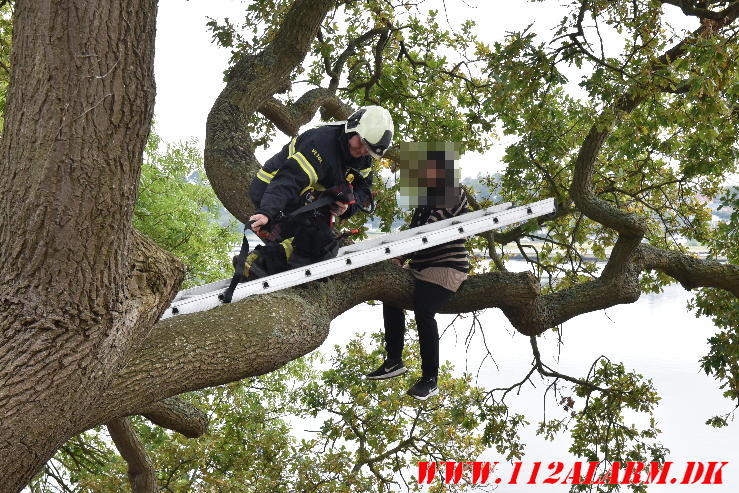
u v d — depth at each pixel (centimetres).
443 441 1109
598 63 679
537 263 1088
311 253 439
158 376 343
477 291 548
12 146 253
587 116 685
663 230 1155
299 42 675
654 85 662
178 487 947
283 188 392
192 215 1852
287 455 1110
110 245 260
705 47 598
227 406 1230
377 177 1038
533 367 1034
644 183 1119
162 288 301
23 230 252
